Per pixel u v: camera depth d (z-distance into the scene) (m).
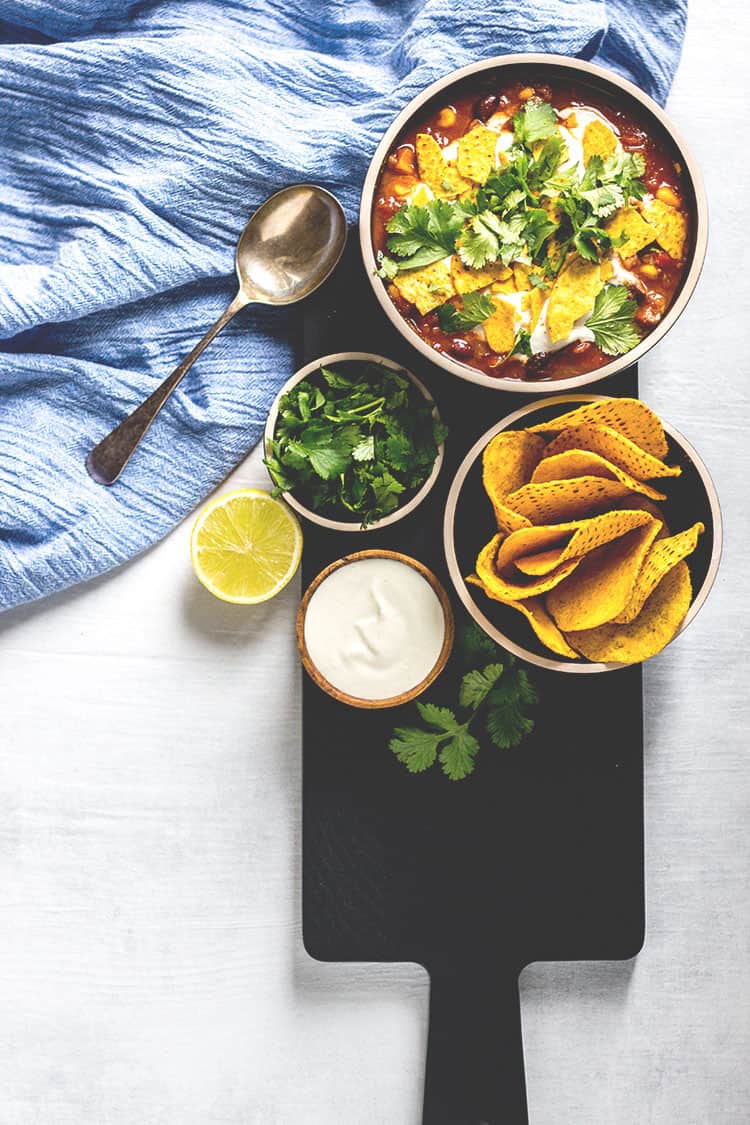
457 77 0.81
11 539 0.88
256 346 0.88
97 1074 0.91
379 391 0.85
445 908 0.88
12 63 0.85
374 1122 0.91
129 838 0.90
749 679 0.91
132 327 0.88
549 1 0.86
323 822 0.88
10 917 0.90
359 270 0.87
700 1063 0.91
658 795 0.91
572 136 0.82
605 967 0.91
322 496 0.85
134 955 0.91
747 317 0.90
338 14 0.88
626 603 0.78
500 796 0.88
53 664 0.90
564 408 0.82
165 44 0.85
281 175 0.86
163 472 0.88
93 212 0.86
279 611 0.90
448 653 0.85
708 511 0.82
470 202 0.81
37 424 0.88
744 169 0.90
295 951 0.91
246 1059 0.91
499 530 0.83
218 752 0.90
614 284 0.81
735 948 0.91
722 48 0.90
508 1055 0.88
